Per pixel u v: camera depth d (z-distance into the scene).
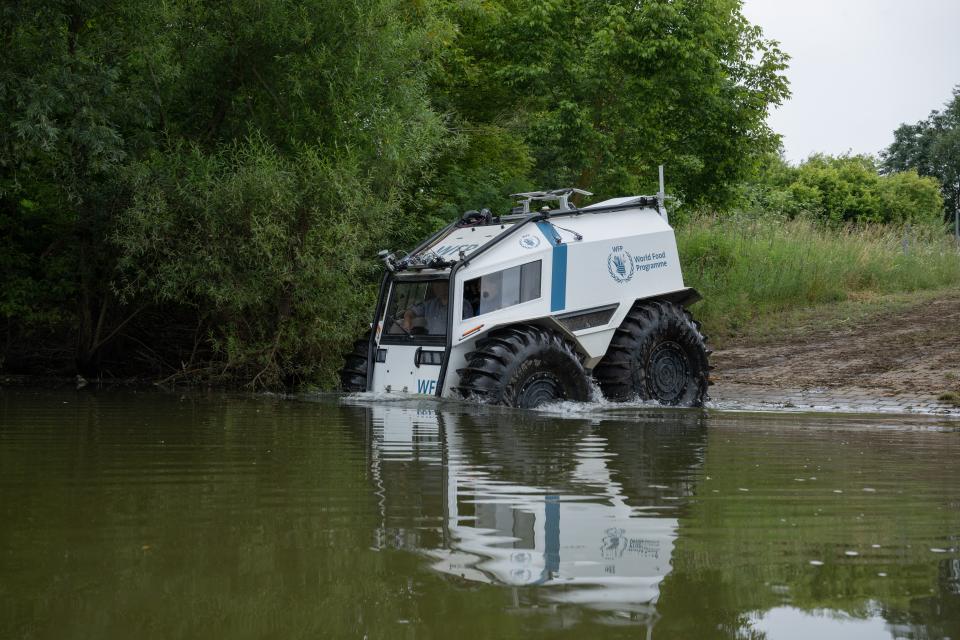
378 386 9.85
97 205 12.98
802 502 3.45
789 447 5.44
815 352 16.02
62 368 14.58
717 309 20.89
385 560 2.44
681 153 22.56
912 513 3.22
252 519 3.00
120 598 2.06
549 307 9.70
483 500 3.41
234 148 13.35
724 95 22.25
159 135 14.24
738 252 23.42
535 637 1.79
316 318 12.61
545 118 21.75
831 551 2.60
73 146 12.89
